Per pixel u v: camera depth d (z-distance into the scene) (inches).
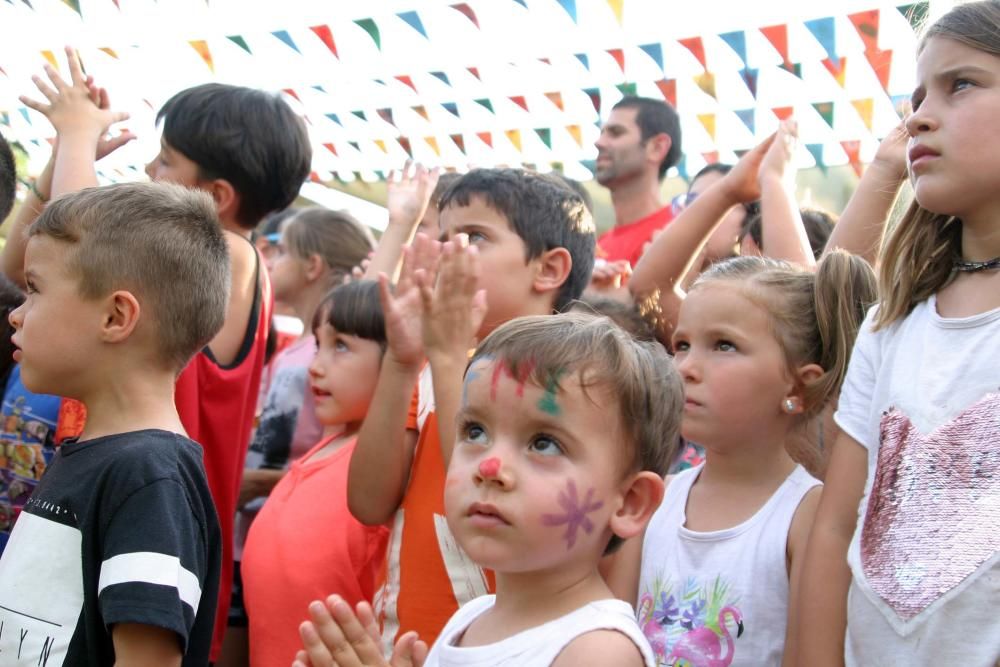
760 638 74.8
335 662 58.7
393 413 93.5
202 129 115.6
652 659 57.0
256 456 152.9
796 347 81.9
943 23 66.9
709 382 81.4
